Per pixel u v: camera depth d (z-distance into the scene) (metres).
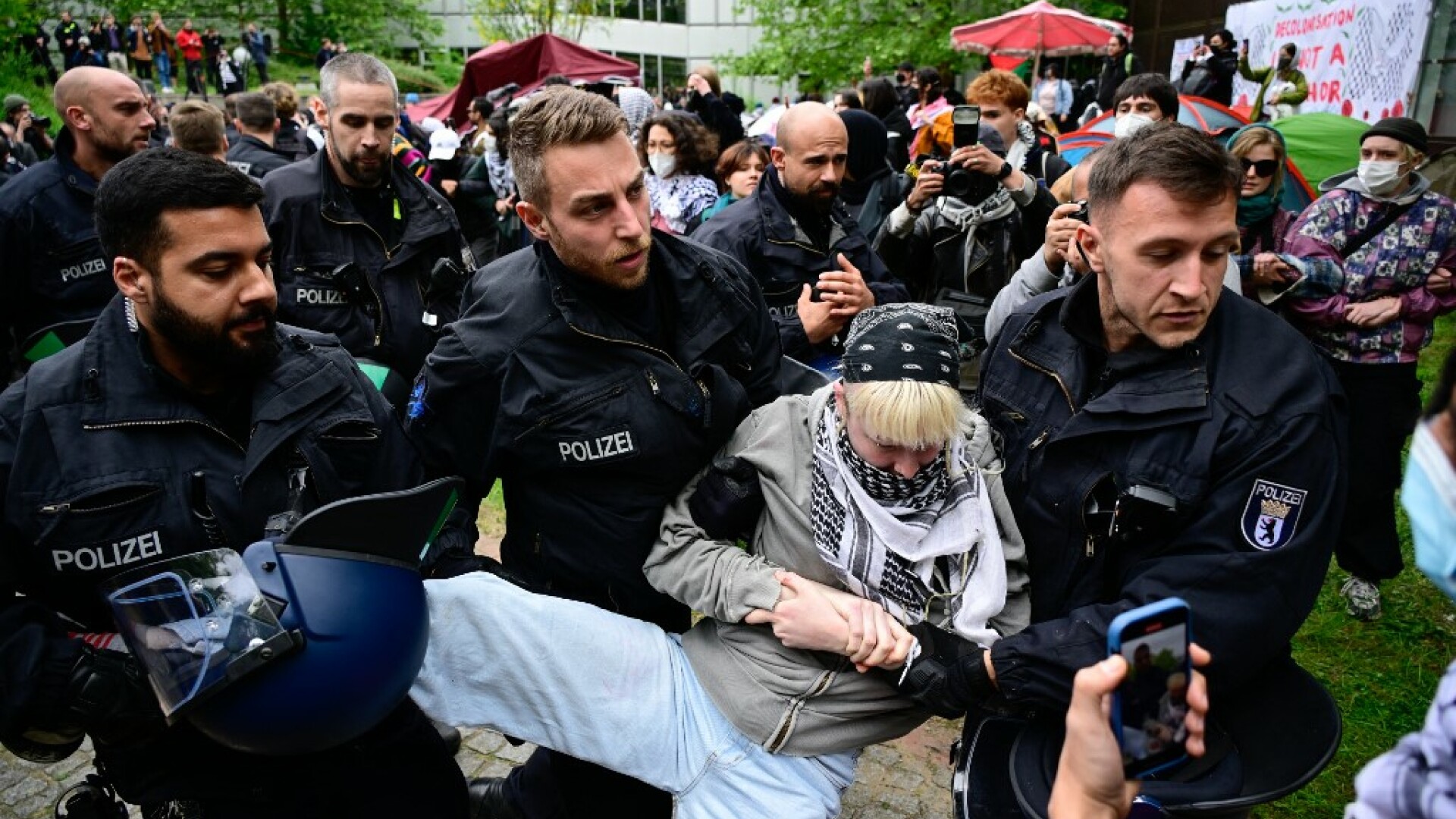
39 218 3.03
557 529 1.88
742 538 1.81
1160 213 1.37
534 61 13.44
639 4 35.53
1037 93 11.97
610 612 1.78
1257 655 1.38
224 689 1.27
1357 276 3.23
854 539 1.58
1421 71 7.00
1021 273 2.52
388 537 1.39
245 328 1.46
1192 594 1.38
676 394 1.81
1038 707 1.47
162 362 1.51
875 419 1.44
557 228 1.71
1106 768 1.02
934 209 3.25
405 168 3.31
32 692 1.33
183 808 1.50
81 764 2.73
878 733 1.63
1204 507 1.42
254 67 24.56
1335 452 1.41
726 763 1.64
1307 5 8.48
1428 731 0.75
